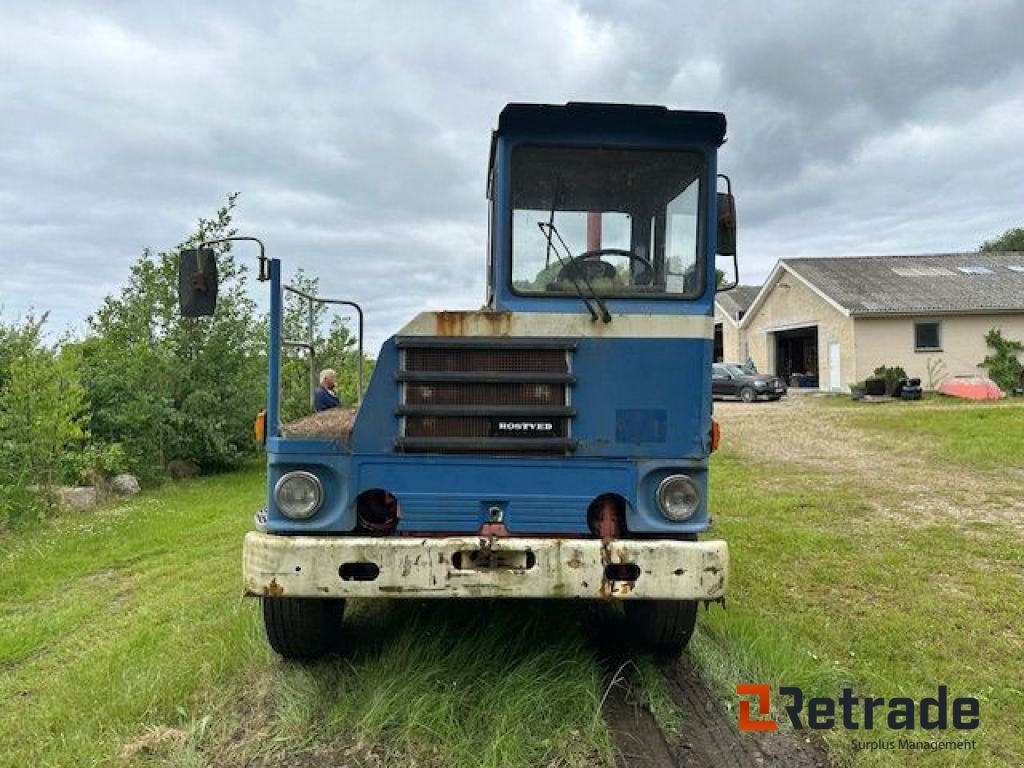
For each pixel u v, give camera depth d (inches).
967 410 807.1
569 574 146.6
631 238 168.1
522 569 147.0
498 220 167.2
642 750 140.0
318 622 168.1
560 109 163.3
